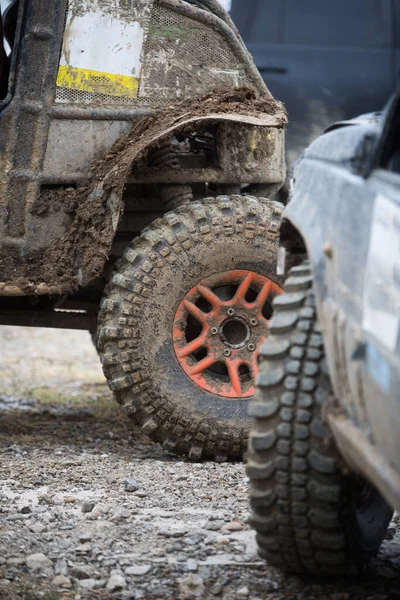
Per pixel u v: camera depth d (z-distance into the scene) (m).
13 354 20.84
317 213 6.53
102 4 10.93
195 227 10.86
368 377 5.45
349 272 5.85
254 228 10.93
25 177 10.74
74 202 10.82
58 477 10.01
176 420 10.75
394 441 5.18
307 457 6.38
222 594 6.71
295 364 6.47
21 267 10.83
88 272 10.65
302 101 18.62
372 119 7.18
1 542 7.65
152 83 11.13
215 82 11.41
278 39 18.89
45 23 10.77
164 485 9.65
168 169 11.30
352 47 18.80
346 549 6.58
